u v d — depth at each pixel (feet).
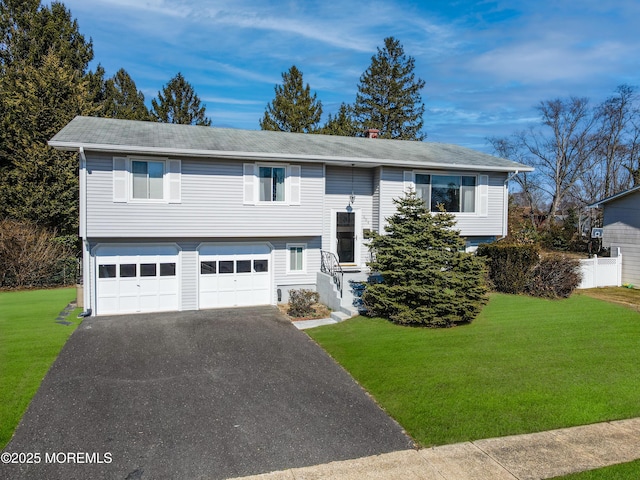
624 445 21.99
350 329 42.73
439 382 29.63
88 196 47.06
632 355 34.86
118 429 23.61
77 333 41.63
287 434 23.24
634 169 122.11
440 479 19.31
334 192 59.47
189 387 29.32
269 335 41.81
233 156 50.85
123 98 133.18
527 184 143.54
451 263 44.45
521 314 47.34
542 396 27.43
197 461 20.67
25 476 19.40
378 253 46.78
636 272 65.26
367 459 20.95
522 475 19.52
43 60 89.45
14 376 30.40
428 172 60.34
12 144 76.74
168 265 52.03
